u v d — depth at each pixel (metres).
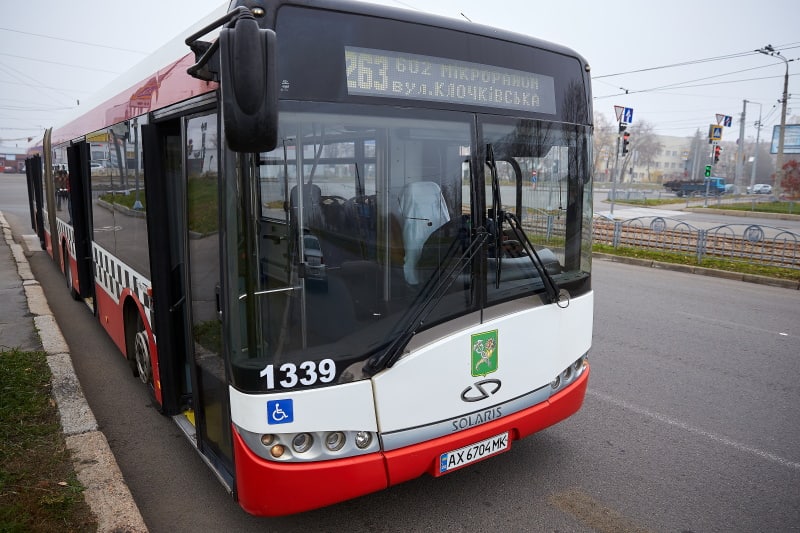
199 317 3.37
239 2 2.56
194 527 3.40
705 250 14.33
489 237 3.18
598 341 7.21
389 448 2.93
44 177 10.68
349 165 2.79
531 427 3.48
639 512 3.60
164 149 3.99
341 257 2.78
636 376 5.98
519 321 3.30
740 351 6.84
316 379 2.73
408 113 2.94
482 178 3.17
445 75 3.06
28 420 4.34
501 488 3.86
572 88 3.65
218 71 2.68
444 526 3.44
